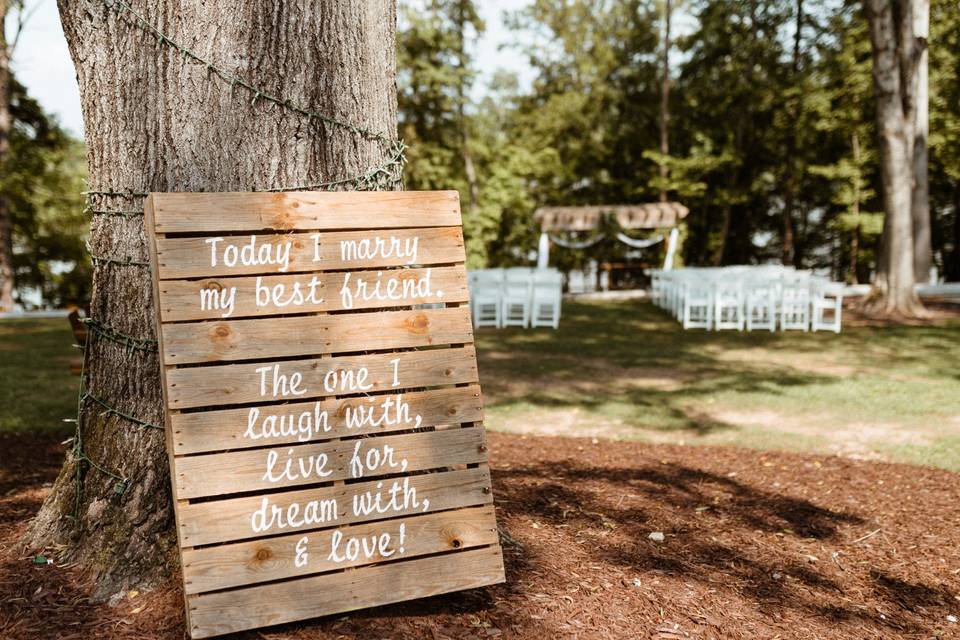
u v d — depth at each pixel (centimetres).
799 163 2928
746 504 455
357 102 333
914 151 2186
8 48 2083
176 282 276
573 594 321
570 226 2378
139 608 292
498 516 412
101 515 321
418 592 296
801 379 951
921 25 1736
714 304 1549
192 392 275
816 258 3484
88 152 322
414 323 308
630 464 546
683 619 307
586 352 1212
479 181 3338
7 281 2270
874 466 550
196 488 272
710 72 3020
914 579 354
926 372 996
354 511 293
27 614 283
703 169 2862
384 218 305
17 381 901
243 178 314
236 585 272
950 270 3272
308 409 289
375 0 339
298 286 292
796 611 319
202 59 307
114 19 306
